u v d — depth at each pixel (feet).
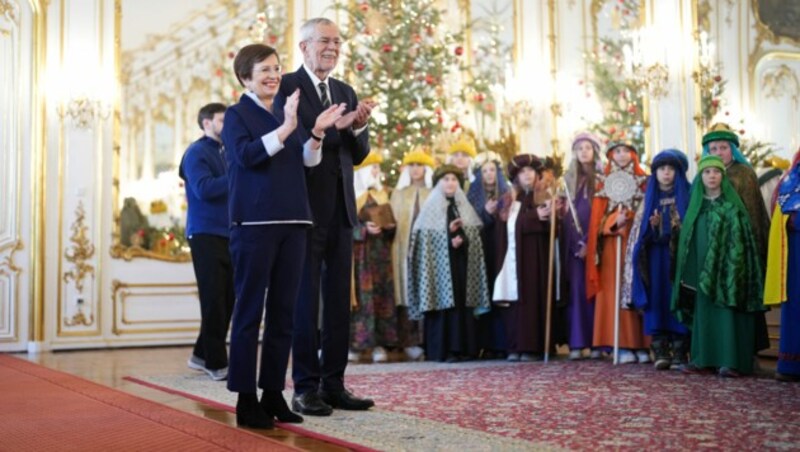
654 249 18.94
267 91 11.66
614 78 32.35
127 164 30.09
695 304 17.62
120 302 29.48
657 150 30.27
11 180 28.14
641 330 20.39
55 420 11.83
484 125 32.99
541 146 33.68
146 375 18.71
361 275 22.07
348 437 10.27
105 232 29.43
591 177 21.76
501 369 18.98
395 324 22.52
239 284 11.32
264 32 31.89
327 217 12.69
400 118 29.30
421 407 12.97
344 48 30.42
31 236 28.19
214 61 31.63
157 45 30.78
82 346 28.68
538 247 21.67
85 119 29.27
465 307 21.83
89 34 29.60
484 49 33.50
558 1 33.94
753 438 10.00
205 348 17.66
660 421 11.31
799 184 16.31
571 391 14.64
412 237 21.91
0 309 27.81
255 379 11.25
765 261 18.15
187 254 30.58
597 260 20.81
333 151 12.78
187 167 18.19
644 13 30.81
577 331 21.40
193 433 10.57
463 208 22.00
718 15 29.58
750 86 29.07
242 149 11.16
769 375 17.28
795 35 28.45
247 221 11.21
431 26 30.89
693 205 17.80
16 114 28.40
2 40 28.43
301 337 12.41
